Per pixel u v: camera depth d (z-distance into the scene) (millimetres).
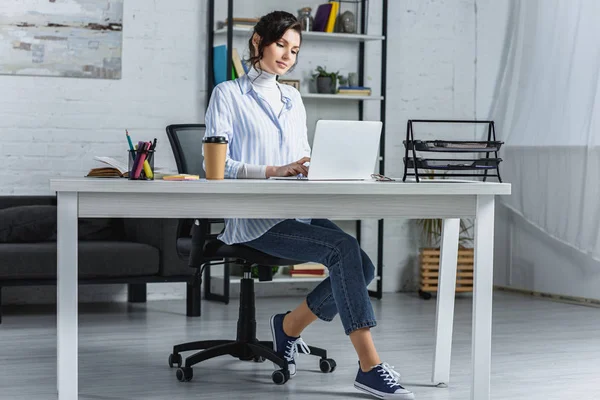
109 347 3721
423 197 2545
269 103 3000
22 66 4945
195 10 5285
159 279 4457
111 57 5113
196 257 3008
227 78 4984
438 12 5859
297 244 2783
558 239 5344
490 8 5812
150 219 4531
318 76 5418
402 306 5117
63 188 2287
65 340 2334
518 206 5621
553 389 3008
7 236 4418
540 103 5441
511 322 4508
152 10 5195
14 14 4914
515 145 5609
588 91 5117
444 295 3023
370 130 2680
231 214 2426
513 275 5754
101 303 5098
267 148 2963
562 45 5285
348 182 2488
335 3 5426
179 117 5285
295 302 5207
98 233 4812
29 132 5000
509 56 5664
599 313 4836
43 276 4258
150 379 3109
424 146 2605
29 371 3246
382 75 5488
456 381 3125
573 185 5234
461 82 5926
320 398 2844
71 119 5070
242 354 3184
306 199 2469
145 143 2477
